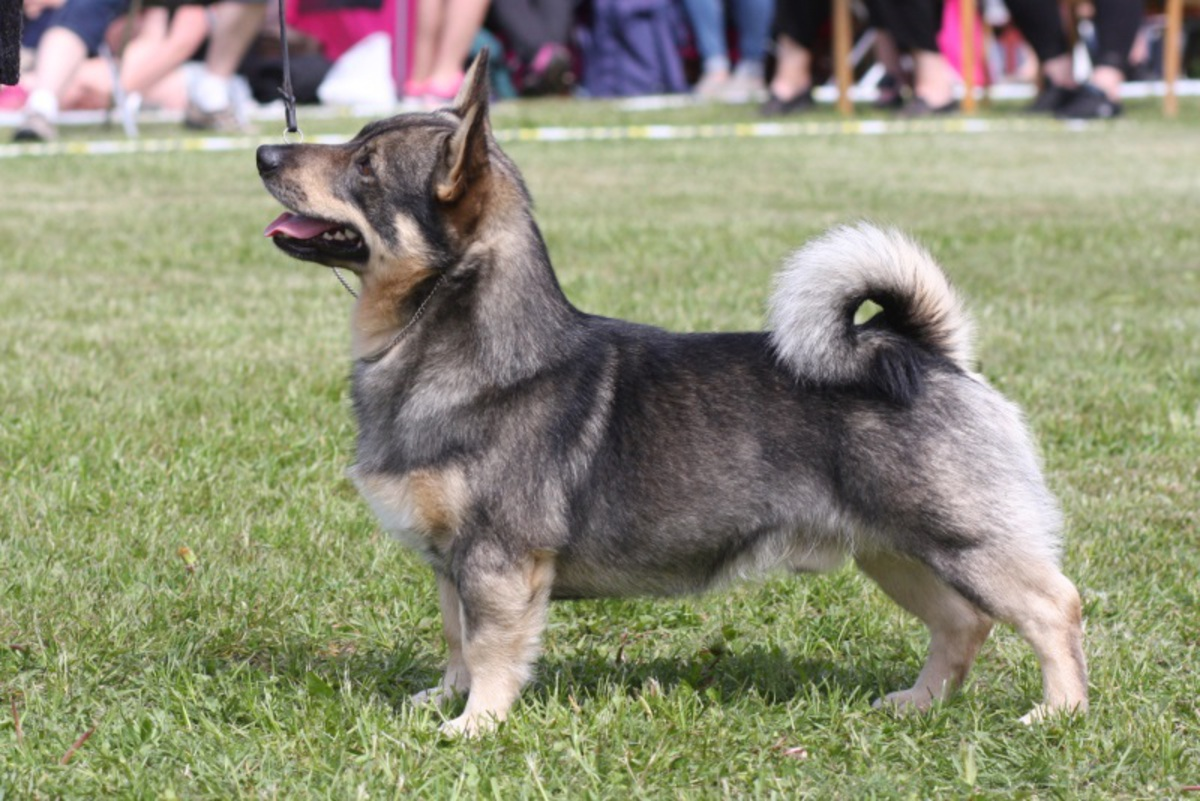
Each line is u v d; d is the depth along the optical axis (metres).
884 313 6.63
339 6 32.19
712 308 13.93
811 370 6.36
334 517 8.92
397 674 7.16
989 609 6.35
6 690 6.71
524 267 6.49
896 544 6.37
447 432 6.29
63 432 10.13
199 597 7.71
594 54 36.91
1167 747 6.17
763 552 6.53
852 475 6.32
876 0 31.91
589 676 7.16
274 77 32.41
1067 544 8.66
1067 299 14.88
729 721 6.48
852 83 37.12
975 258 16.78
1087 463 10.12
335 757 6.00
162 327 13.28
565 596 6.65
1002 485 6.30
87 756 6.02
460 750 6.12
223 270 16.06
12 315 13.64
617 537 6.43
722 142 27.83
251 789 5.78
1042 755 6.12
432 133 6.51
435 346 6.42
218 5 27.80
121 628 7.25
